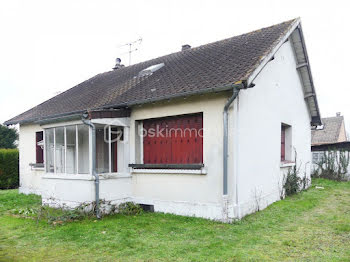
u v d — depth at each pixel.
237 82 5.50
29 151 11.42
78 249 4.46
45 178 7.91
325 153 15.28
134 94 8.03
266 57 6.56
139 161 7.84
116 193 7.29
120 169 7.90
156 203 7.21
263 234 5.11
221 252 4.21
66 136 7.52
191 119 6.94
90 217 6.44
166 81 8.08
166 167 6.97
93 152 6.79
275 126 8.30
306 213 6.75
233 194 5.92
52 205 7.57
